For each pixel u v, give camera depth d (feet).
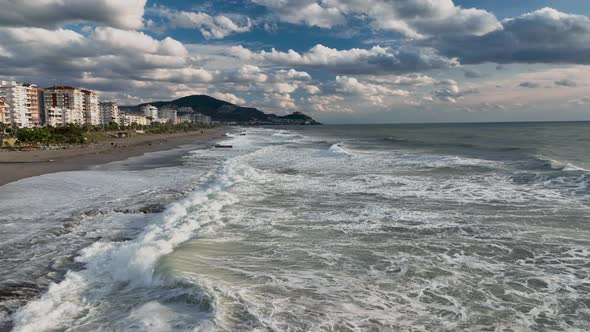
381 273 26.78
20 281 26.81
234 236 35.53
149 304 21.72
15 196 59.36
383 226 38.78
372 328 19.40
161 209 49.60
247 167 91.40
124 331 18.72
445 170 80.64
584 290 23.90
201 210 46.01
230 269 27.04
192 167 104.27
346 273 26.73
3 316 21.72
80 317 20.85
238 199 53.26
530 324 20.01
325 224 39.75
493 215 42.29
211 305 20.99
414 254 30.55
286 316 20.31
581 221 38.96
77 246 34.68
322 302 22.21
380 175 75.82
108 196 59.11
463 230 36.91
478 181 65.57
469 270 27.22
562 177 62.54
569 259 29.07
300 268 27.55
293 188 62.44
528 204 47.14
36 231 39.34
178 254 29.68
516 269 27.32
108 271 27.89
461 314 21.04
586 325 19.84
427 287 24.50
